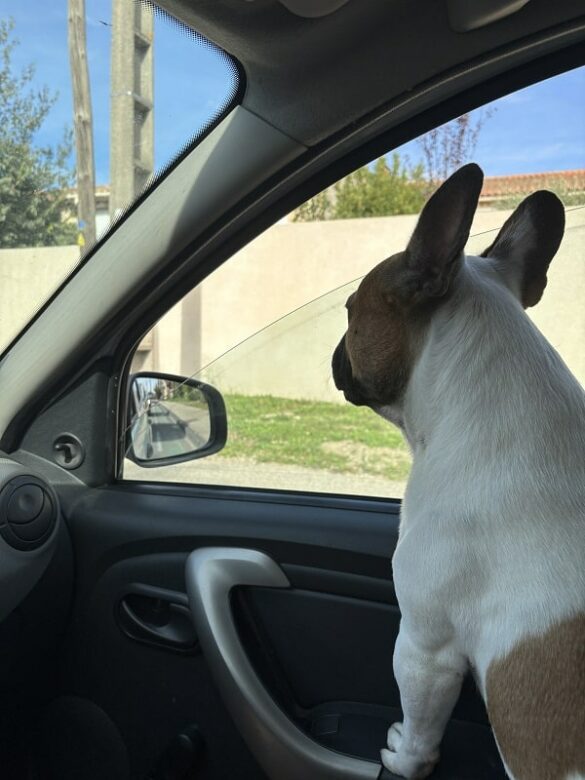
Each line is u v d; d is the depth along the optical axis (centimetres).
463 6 61
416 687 54
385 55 66
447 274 54
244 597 72
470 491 50
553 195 60
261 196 74
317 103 69
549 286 67
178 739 72
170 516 75
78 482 80
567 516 48
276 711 67
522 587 47
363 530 69
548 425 50
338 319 75
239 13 62
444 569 50
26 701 75
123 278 74
